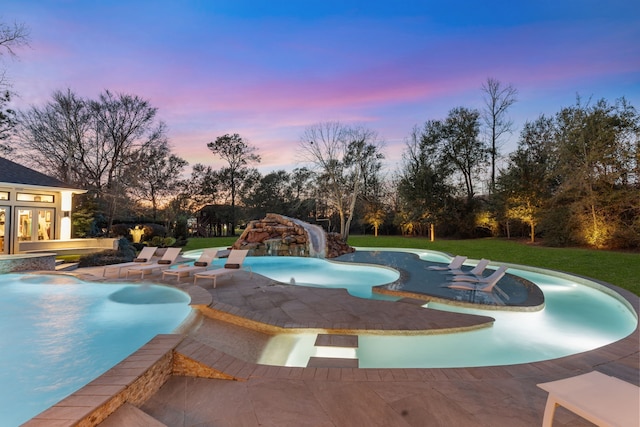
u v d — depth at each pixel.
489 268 13.33
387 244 24.58
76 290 8.70
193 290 7.54
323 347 4.93
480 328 5.99
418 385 3.44
